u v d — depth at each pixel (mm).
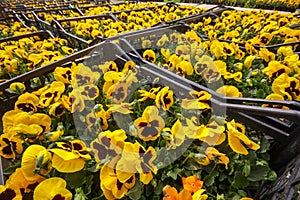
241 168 371
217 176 376
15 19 1605
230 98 418
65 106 450
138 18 1229
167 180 368
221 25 1068
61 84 488
